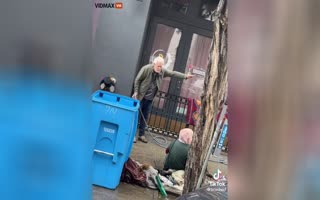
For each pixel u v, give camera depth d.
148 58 10.57
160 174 6.07
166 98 10.68
